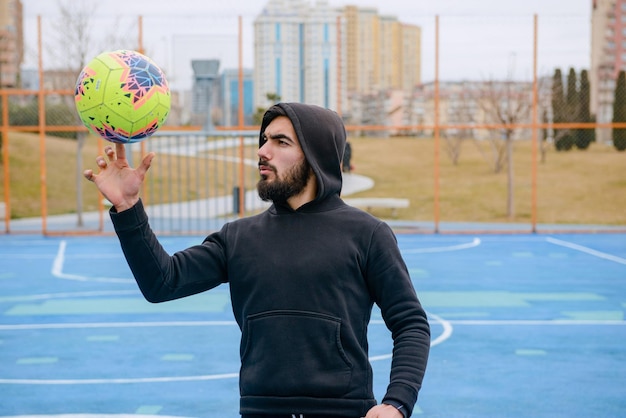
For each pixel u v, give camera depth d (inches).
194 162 1219.2
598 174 1192.8
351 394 105.3
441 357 296.8
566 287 465.1
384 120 1091.3
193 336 334.0
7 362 291.6
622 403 239.1
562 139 1289.4
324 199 112.0
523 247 673.0
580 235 783.7
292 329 105.2
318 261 106.7
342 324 105.8
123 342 323.3
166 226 828.0
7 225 785.6
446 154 1332.4
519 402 240.1
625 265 557.0
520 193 1138.0
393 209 1018.7
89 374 273.6
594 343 319.6
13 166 1135.6
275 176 110.4
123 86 107.1
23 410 232.8
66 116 1064.8
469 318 373.1
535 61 747.4
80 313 388.8
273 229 110.4
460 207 1086.4
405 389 102.0
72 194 1088.8
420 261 581.9
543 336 332.8
